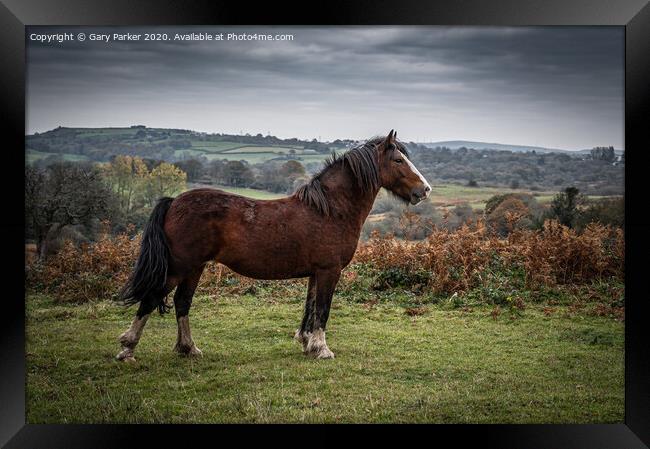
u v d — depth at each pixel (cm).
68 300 891
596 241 938
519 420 500
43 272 972
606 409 529
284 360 612
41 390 539
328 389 540
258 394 524
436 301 866
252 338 704
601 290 884
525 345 683
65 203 1502
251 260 588
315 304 623
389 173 649
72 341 684
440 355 646
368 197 637
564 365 622
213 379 559
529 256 937
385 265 957
